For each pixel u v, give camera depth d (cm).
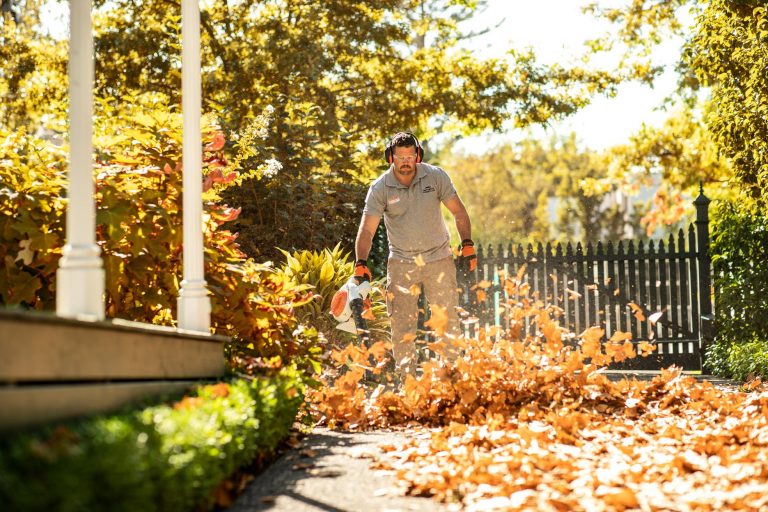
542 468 438
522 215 4678
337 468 466
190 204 548
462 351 752
